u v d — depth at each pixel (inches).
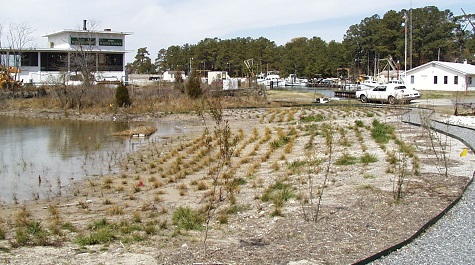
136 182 524.4
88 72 1926.7
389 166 475.2
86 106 1541.6
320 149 622.5
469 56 3513.8
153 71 4741.6
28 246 286.5
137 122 1253.7
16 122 1272.1
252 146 712.4
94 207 418.6
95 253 267.6
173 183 502.9
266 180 464.4
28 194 483.8
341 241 267.1
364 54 3885.3
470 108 1173.1
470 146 585.0
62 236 312.0
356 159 529.0
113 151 762.2
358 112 1197.7
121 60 2591.0
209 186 465.7
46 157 714.8
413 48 3383.4
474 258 237.3
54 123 1248.2
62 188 509.0
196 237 296.2
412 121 914.1
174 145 808.3
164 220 345.7
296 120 1066.7
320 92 2220.7
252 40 4338.1
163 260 247.9
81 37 2498.8
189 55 4247.0
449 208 323.6
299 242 268.4
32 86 1859.0
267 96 1862.7
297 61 3811.5
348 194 374.0
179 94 1654.8
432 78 2191.2
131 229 321.7
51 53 2517.2
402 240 263.9
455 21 3614.7
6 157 715.4
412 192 367.2
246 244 272.2
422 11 3567.9
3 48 2225.6
